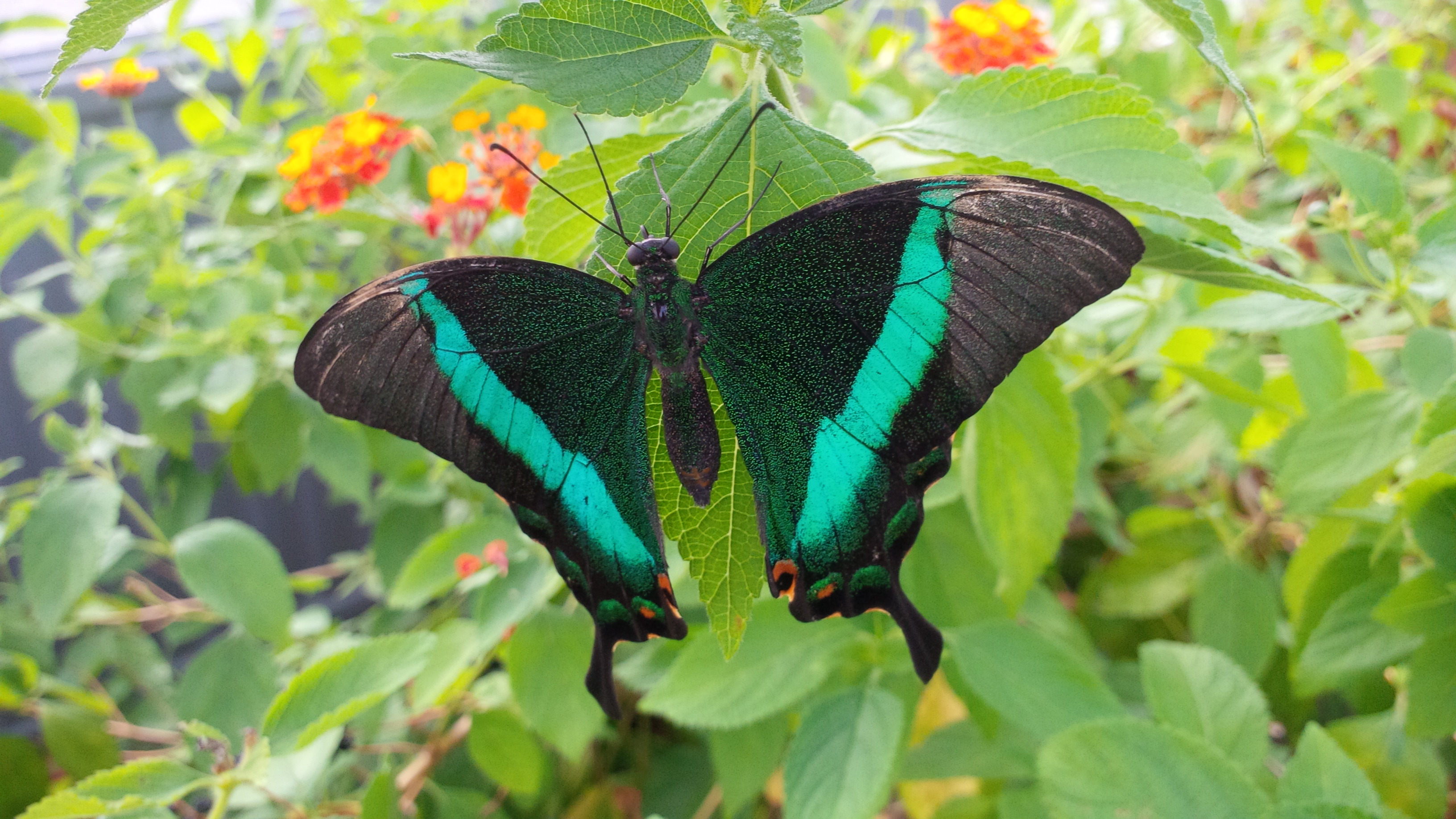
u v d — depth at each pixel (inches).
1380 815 4.8
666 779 10.4
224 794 5.7
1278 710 8.5
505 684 8.5
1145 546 9.0
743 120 4.3
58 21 9.9
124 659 10.6
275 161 9.3
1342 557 6.8
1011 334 4.5
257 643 8.4
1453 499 5.4
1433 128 10.6
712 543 4.7
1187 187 4.7
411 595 7.6
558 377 5.3
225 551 8.3
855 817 5.5
